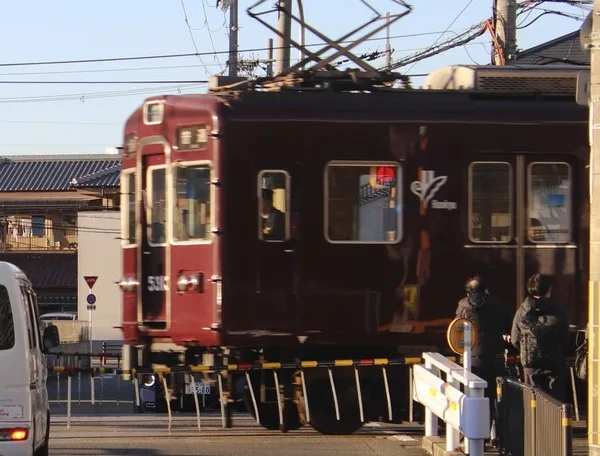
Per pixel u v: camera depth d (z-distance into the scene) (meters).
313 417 47.75
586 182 48.09
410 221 46.78
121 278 50.12
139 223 48.66
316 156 46.28
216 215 45.47
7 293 34.41
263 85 50.28
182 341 46.78
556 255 47.78
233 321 45.41
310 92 47.19
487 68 50.28
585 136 48.09
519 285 47.50
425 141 47.09
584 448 43.81
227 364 46.91
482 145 47.44
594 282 28.92
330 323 46.09
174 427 55.03
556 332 40.84
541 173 47.97
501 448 37.81
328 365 46.69
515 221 47.62
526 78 50.00
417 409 47.94
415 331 46.69
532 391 33.28
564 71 50.16
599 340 28.80
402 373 47.81
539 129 47.81
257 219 45.75
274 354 47.62
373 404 48.06
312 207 46.09
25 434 33.88
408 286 46.69
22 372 34.06
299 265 45.97
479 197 47.41
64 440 48.41
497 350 43.53
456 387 38.66
